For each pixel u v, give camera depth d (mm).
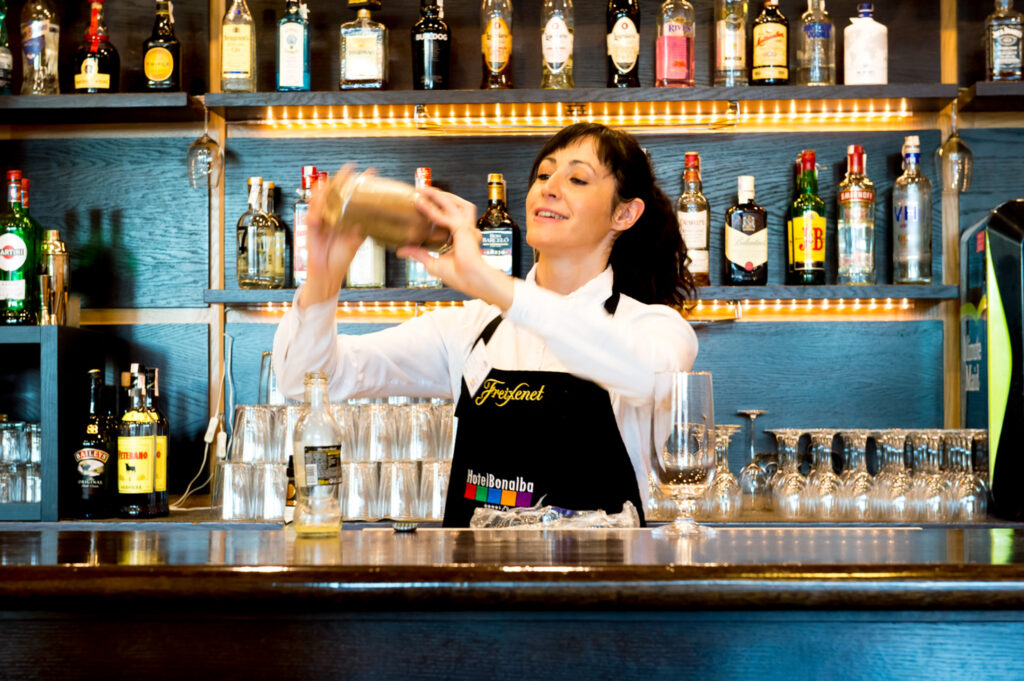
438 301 2725
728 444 2637
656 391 1444
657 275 2125
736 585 1034
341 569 1054
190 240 2998
